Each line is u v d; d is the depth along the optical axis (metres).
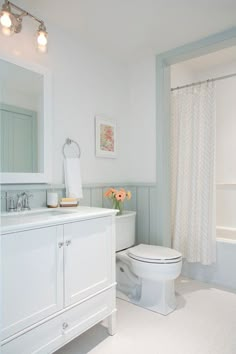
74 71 2.16
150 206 2.57
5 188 1.65
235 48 2.82
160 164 2.48
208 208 2.48
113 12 1.83
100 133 2.40
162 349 1.53
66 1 1.70
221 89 3.31
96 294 1.58
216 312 1.95
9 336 1.13
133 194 2.72
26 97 1.79
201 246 2.47
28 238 1.22
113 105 2.56
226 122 3.28
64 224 1.39
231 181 3.22
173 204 2.76
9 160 1.69
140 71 2.66
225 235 3.17
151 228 2.56
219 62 3.20
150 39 2.21
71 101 2.13
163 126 2.48
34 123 1.84
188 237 2.57
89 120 2.30
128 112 2.76
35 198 1.84
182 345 1.56
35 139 1.84
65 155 2.07
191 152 2.62
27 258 1.21
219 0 1.69
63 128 2.06
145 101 2.62
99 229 1.62
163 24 1.98
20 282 1.18
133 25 2.00
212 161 2.49
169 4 1.74
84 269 1.51
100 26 2.01
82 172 2.23
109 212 1.69
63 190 2.04
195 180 2.55
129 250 2.10
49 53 1.96
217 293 2.29
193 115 2.60
